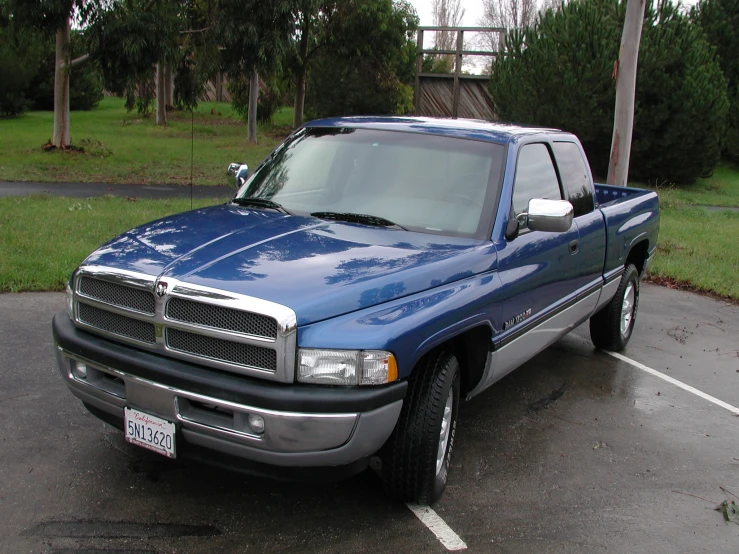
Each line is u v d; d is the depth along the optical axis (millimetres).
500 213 4199
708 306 8773
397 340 3184
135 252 3559
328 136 4855
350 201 4344
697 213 17078
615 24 20859
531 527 3637
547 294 4703
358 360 3088
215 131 32375
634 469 4398
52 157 19938
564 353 6672
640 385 5926
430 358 3617
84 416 4480
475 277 3846
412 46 29500
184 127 33188
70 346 3533
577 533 3617
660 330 7625
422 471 3531
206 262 3375
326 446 3082
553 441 4707
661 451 4688
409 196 4297
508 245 4180
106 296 3447
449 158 4453
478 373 4105
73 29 21891
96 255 3646
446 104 31188
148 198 13992
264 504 3637
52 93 41438
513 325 4258
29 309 6457
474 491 3957
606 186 7535
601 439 4797
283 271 3307
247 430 3107
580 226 5172
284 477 3246
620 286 6426
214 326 3131
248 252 3508
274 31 20266
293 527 3449
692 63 21656
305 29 26781
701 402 5637
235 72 21453
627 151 12102
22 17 19062
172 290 3193
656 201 7129
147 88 25594
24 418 4391
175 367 3199
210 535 3338
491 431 4793
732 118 27797
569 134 5664
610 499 3998
